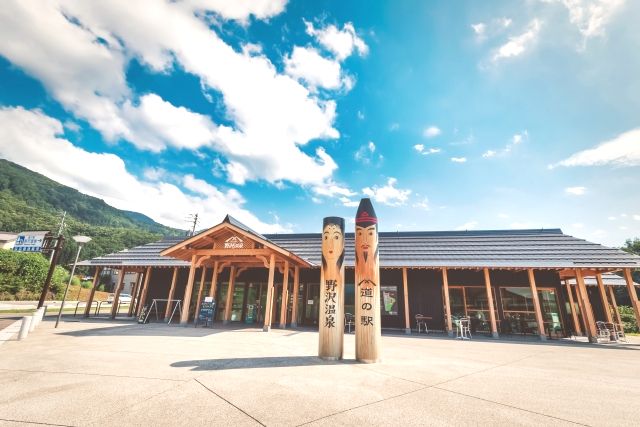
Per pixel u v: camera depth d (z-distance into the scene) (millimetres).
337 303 7316
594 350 10102
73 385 4520
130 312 19156
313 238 20938
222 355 7078
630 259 13625
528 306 15602
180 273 19375
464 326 14555
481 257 15461
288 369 5824
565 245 15820
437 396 4410
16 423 3191
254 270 18500
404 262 15586
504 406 4035
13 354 6719
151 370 5484
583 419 3633
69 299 35344
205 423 3273
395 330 15750
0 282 26500
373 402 4078
